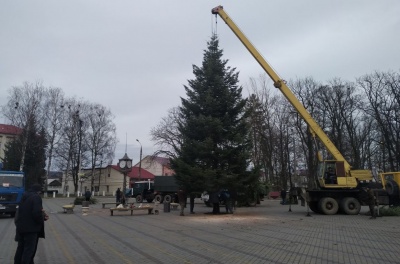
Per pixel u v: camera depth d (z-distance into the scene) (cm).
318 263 846
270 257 920
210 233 1427
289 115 4938
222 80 2477
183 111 2566
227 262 862
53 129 5822
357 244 1126
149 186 4856
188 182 2292
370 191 2120
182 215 2342
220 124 2355
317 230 1512
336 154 2614
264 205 3797
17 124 5319
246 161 2380
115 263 861
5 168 5538
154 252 1003
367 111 4984
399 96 4703
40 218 766
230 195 2433
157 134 5697
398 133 4816
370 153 5584
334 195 2527
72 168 6241
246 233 1419
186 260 890
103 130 6631
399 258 898
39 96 5525
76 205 3869
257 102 4638
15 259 780
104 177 8906
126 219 2114
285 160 5100
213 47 2569
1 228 1631
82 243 1177
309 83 4978
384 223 1805
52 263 862
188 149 2403
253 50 2675
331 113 5081
